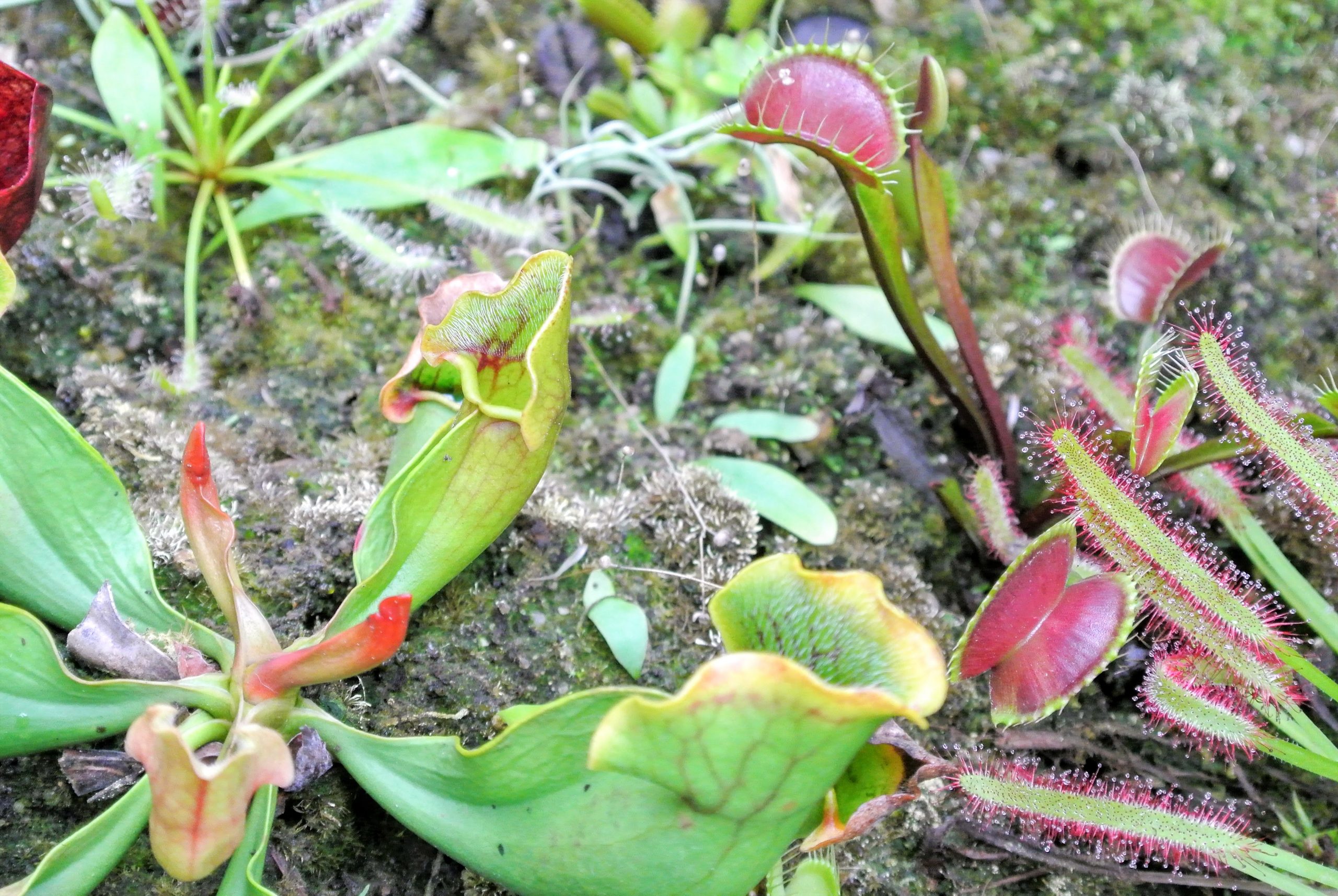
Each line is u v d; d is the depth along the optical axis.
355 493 0.44
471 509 0.41
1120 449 0.44
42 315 0.46
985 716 0.44
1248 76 0.54
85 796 0.40
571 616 0.44
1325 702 0.45
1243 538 0.45
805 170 0.51
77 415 0.45
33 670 0.39
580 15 0.52
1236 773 0.44
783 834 0.38
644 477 0.46
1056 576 0.41
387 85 0.51
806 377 0.48
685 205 0.49
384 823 0.42
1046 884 0.43
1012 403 0.48
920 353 0.46
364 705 0.42
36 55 0.49
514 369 0.41
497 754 0.38
